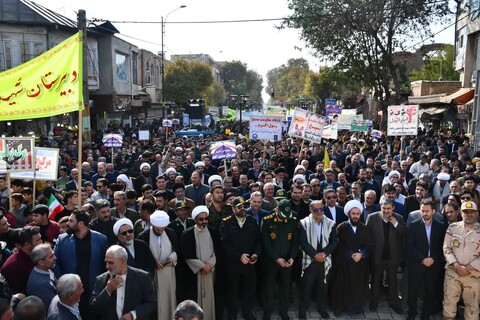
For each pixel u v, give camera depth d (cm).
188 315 346
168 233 638
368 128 2445
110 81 3203
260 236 699
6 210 789
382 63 2942
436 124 3241
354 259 688
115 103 3244
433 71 4325
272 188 842
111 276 478
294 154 1447
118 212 752
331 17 2841
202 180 1179
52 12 2858
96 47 3106
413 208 870
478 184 919
